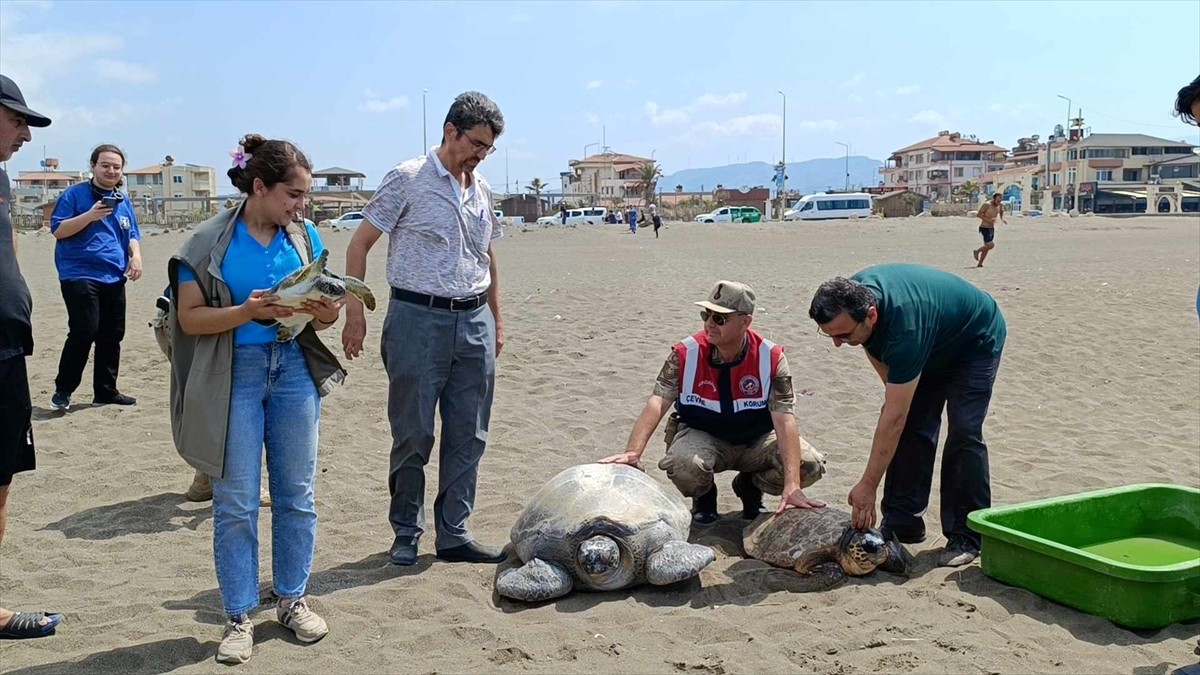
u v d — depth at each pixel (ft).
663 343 36.37
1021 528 16.39
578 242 125.90
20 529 18.90
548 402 28.63
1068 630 14.01
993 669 12.84
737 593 15.51
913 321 15.12
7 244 13.97
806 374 31.71
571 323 40.73
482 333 16.58
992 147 426.10
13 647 13.66
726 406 17.56
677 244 118.21
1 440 13.91
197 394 12.90
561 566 15.48
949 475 16.92
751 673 12.82
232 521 13.12
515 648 13.39
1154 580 13.62
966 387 16.65
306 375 13.71
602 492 15.85
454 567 16.61
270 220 13.20
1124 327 39.29
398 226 16.05
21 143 14.16
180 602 15.26
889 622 14.25
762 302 45.98
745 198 328.49
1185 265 66.33
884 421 15.25
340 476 22.15
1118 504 17.21
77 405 28.17
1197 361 33.88
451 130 15.80
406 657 13.33
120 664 13.15
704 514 18.94
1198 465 23.03
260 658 13.33
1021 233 131.95
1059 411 28.09
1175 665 12.98
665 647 13.60
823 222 162.30
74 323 26.73
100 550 17.78
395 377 16.15
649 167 363.97
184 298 12.75
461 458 16.84
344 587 15.70
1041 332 38.17
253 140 12.96
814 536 15.93
